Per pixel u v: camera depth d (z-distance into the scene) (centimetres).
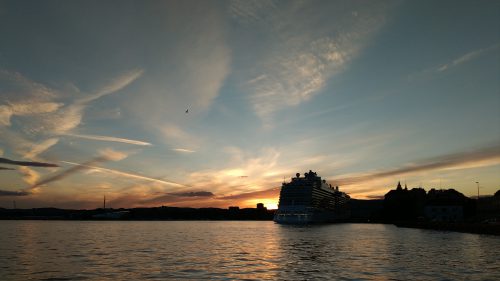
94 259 6028
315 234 13575
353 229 18062
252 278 4306
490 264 5297
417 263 5428
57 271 4797
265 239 11131
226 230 19175
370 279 4197
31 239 11088
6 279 4275
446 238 10838
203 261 5784
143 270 4881
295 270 4841
